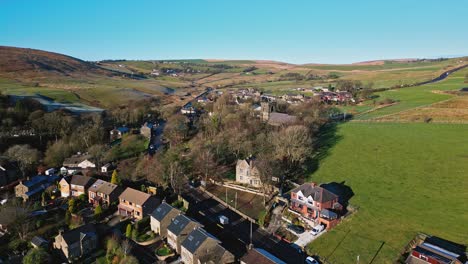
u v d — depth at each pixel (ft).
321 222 263.49
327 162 374.02
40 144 488.44
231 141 425.28
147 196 304.09
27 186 344.28
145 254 249.96
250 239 257.14
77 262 244.83
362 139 426.92
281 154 367.25
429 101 596.70
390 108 588.91
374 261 216.54
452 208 255.29
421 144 384.68
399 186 300.81
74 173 390.21
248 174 355.36
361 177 327.67
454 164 323.78
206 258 219.20
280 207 301.02
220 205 320.91
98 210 300.20
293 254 235.40
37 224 285.84
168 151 426.51
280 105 616.39
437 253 201.16
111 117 650.02
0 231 278.67
